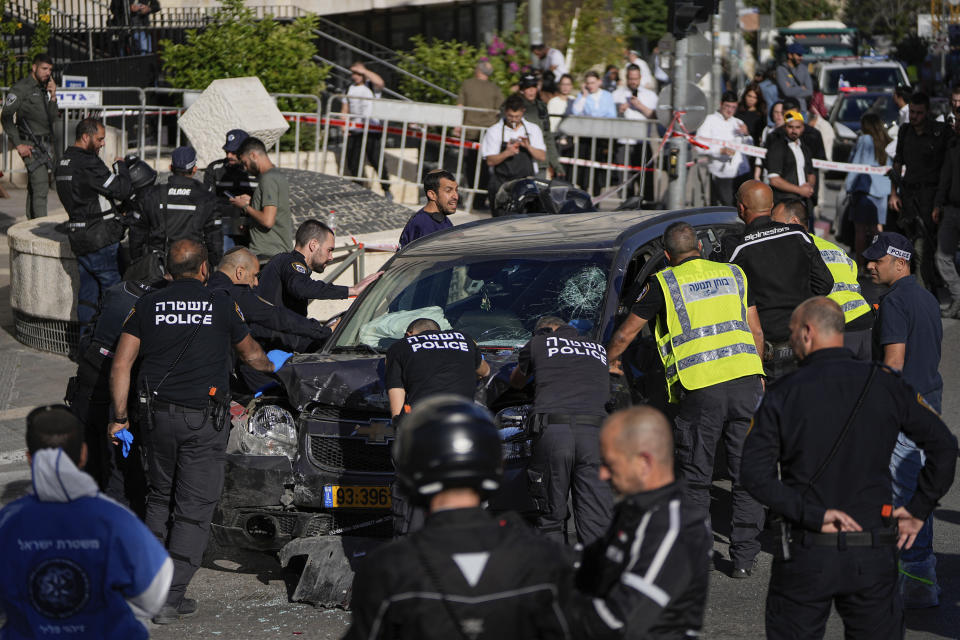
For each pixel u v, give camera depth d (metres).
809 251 24.56
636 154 57.03
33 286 39.09
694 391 21.75
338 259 38.09
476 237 26.78
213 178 35.47
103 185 35.00
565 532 20.30
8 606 12.20
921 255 46.38
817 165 50.81
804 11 188.00
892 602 14.55
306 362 22.61
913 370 20.94
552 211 39.78
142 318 20.64
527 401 21.08
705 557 11.34
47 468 12.04
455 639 9.66
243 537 22.08
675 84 48.28
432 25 77.81
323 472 21.50
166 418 20.50
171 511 21.30
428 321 20.70
